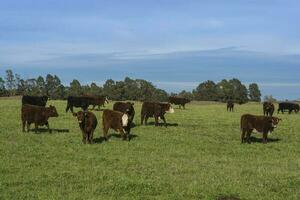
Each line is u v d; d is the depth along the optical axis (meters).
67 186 17.72
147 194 16.86
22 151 25.25
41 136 30.45
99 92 142.12
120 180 18.55
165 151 27.08
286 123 44.38
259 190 17.73
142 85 143.62
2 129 33.19
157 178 19.27
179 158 25.05
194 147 28.89
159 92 145.62
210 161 24.42
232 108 64.75
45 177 19.20
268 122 31.41
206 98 158.00
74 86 147.62
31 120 31.97
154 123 39.88
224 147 29.36
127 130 30.52
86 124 28.22
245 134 34.81
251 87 165.38
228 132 36.28
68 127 35.16
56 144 27.83
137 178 19.05
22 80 155.00
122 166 21.94
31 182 18.31
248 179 19.69
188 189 17.56
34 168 21.03
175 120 43.19
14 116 41.62
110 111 30.19
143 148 27.70
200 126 39.31
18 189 17.17
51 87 151.38
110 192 16.97
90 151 25.95
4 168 20.73
